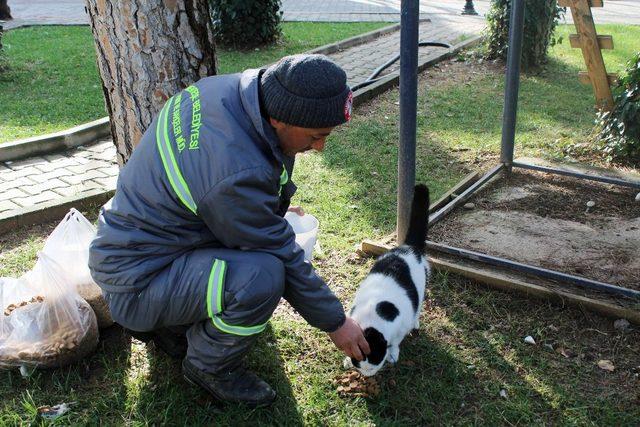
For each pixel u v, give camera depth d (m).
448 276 3.72
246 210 2.21
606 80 6.14
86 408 2.70
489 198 4.84
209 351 2.55
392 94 7.73
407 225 3.76
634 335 3.19
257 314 2.42
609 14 15.84
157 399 2.74
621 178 5.19
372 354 2.69
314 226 3.45
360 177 5.19
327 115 2.10
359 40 11.66
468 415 2.70
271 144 2.20
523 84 8.42
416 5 3.20
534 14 8.66
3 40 10.91
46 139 5.78
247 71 2.35
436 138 6.22
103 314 3.12
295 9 16.20
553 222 4.45
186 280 2.37
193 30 3.11
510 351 3.11
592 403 2.75
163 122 2.31
